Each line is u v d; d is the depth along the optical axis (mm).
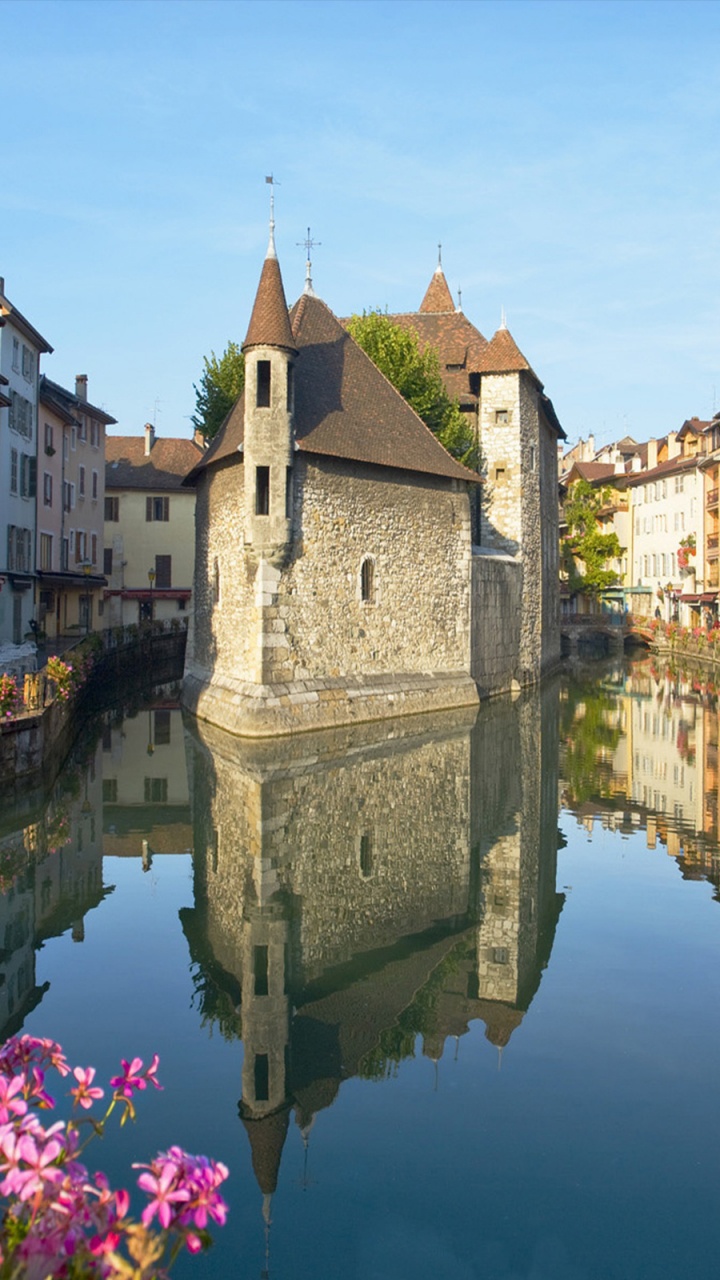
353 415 25922
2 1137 3225
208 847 14039
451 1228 5945
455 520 28766
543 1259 5719
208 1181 3178
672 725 26609
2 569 32625
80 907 11625
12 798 15672
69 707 21406
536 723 26344
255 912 11484
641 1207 6195
